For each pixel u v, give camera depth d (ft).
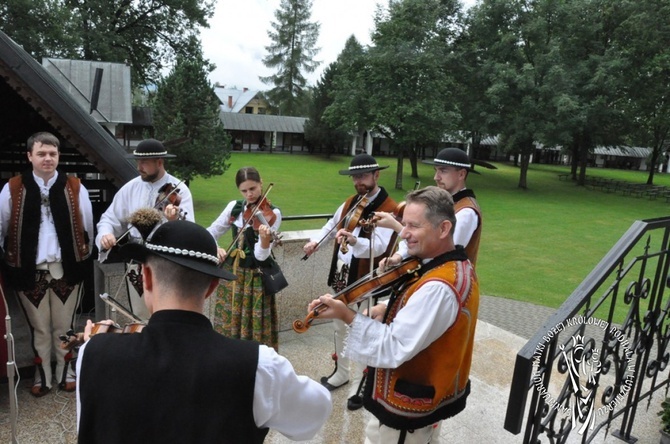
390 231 11.28
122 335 4.39
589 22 102.68
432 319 5.94
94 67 58.80
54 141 10.33
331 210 70.23
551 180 130.31
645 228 7.96
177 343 4.19
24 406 10.50
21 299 10.62
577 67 100.83
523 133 98.53
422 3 98.07
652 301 9.14
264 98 191.52
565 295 35.78
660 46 99.14
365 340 6.11
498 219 72.59
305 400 4.64
